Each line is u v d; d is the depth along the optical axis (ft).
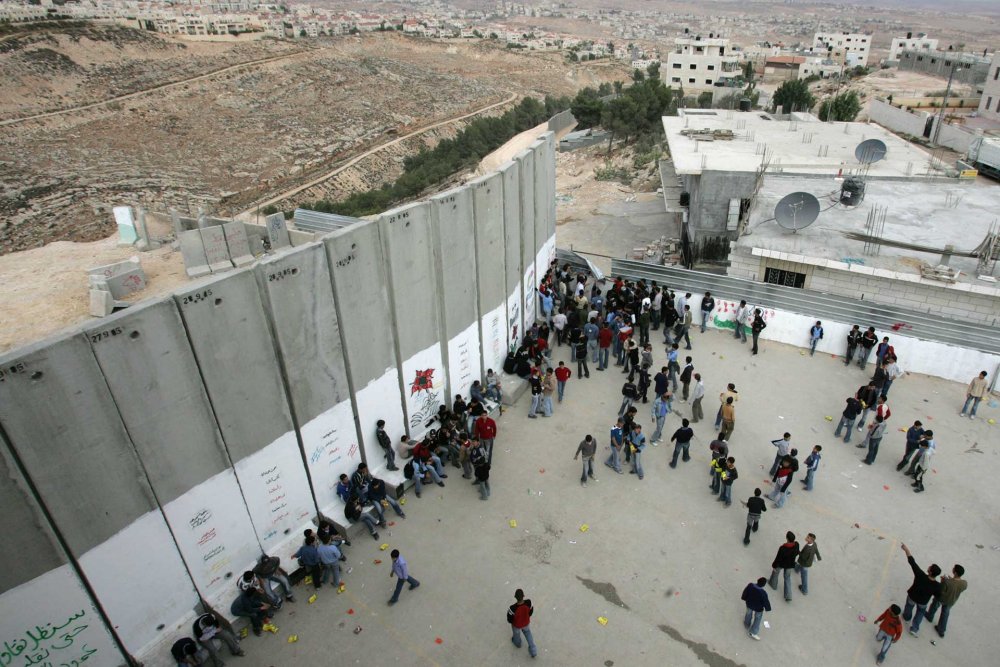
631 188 156.66
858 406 59.67
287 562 47.83
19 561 33.83
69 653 37.19
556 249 102.58
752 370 74.08
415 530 52.42
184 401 40.11
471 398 66.74
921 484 55.62
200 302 39.63
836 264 73.36
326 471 51.39
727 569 48.52
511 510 54.39
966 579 47.39
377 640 43.27
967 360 69.10
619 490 56.54
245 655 42.29
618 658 42.01
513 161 68.39
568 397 70.03
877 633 42.39
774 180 98.63
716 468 54.03
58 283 62.80
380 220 50.29
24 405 32.60
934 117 158.61
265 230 69.72
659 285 86.94
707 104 258.98
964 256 74.38
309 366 47.39
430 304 58.03
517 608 40.22
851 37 519.19
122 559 38.75
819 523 52.65
